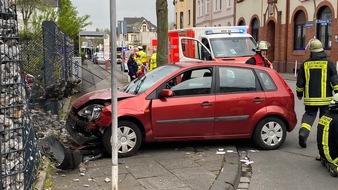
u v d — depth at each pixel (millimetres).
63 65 12047
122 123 6730
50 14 28672
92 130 6875
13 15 4496
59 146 6516
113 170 4742
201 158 6777
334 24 24875
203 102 7043
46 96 9617
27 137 4785
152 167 6254
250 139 7930
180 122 6953
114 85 4641
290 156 7184
